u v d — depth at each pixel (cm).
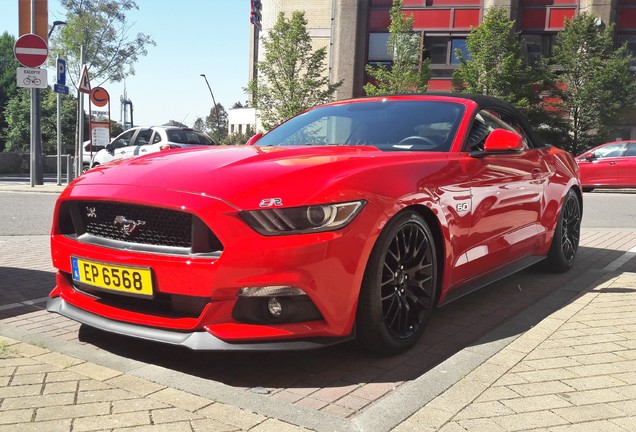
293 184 266
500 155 395
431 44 2691
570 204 514
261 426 212
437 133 374
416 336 312
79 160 1420
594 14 2517
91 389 240
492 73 2219
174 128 1541
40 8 1464
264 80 2400
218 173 281
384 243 281
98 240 292
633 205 1180
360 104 431
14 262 537
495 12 2292
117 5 2200
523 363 274
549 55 2614
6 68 4744
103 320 287
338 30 2758
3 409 222
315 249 255
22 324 350
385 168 297
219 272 253
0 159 2717
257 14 3045
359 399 252
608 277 471
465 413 222
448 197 325
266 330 257
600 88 2233
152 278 266
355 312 274
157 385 246
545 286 463
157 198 268
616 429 211
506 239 399
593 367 270
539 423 215
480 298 427
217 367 285
